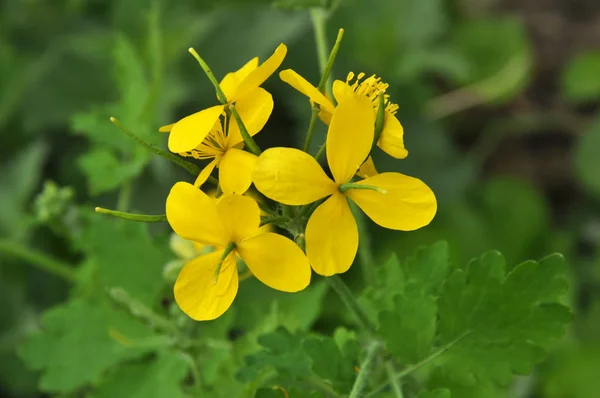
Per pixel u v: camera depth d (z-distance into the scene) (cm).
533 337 26
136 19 46
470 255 45
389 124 25
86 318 30
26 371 40
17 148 48
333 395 28
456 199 48
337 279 27
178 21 45
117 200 45
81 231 32
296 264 25
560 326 26
